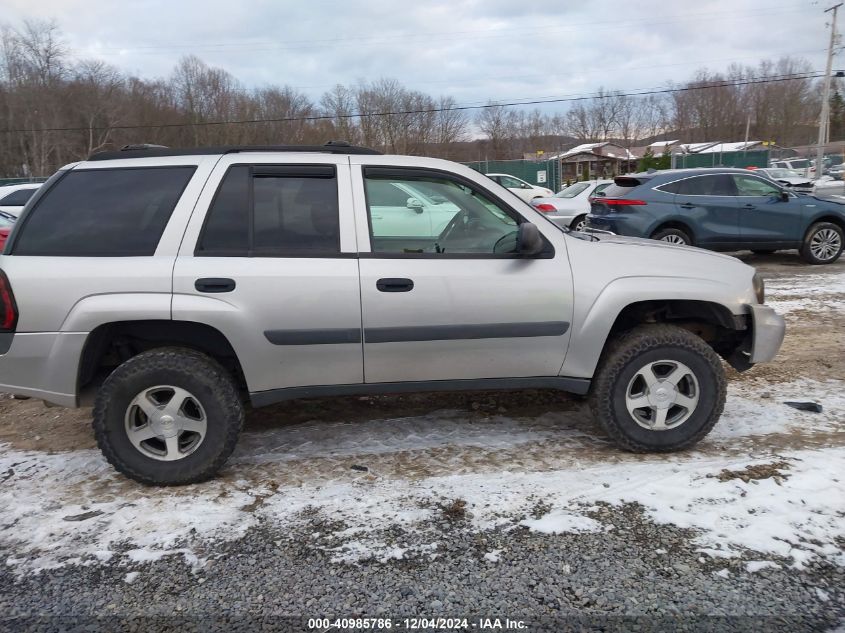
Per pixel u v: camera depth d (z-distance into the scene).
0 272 3.38
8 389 3.46
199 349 3.71
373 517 3.31
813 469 3.65
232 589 2.78
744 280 3.98
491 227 3.84
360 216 3.65
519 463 3.88
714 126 59.56
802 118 58.91
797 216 10.58
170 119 51.47
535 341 3.76
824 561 2.88
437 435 4.32
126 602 2.71
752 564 2.87
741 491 3.44
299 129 49.31
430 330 3.64
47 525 3.27
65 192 3.58
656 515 3.25
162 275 3.42
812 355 5.91
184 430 3.59
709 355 3.83
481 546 3.04
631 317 4.14
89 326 3.38
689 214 10.15
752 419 4.47
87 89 50.78
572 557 2.95
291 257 3.54
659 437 3.89
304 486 3.64
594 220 10.88
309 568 2.91
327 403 4.93
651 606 2.63
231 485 3.66
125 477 3.77
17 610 2.67
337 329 3.57
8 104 48.94
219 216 3.56
